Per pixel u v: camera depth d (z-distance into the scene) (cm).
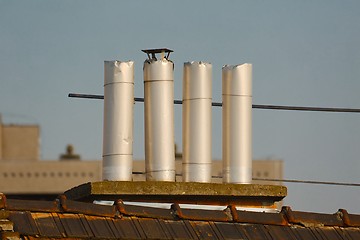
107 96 3347
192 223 3058
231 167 3384
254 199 3309
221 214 3116
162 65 3350
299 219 3198
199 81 3366
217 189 3262
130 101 3341
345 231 3244
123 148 3322
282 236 3134
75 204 2925
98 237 2892
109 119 3334
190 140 3359
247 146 3394
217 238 3044
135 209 3008
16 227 2800
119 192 3188
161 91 3347
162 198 3225
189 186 3238
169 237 2986
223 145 3403
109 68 3347
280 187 3322
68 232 2858
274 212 3281
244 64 3412
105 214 2961
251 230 3116
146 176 3344
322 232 3203
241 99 3400
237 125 3394
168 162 3334
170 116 3350
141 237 2950
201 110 3359
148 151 3347
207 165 3350
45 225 2847
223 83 3419
